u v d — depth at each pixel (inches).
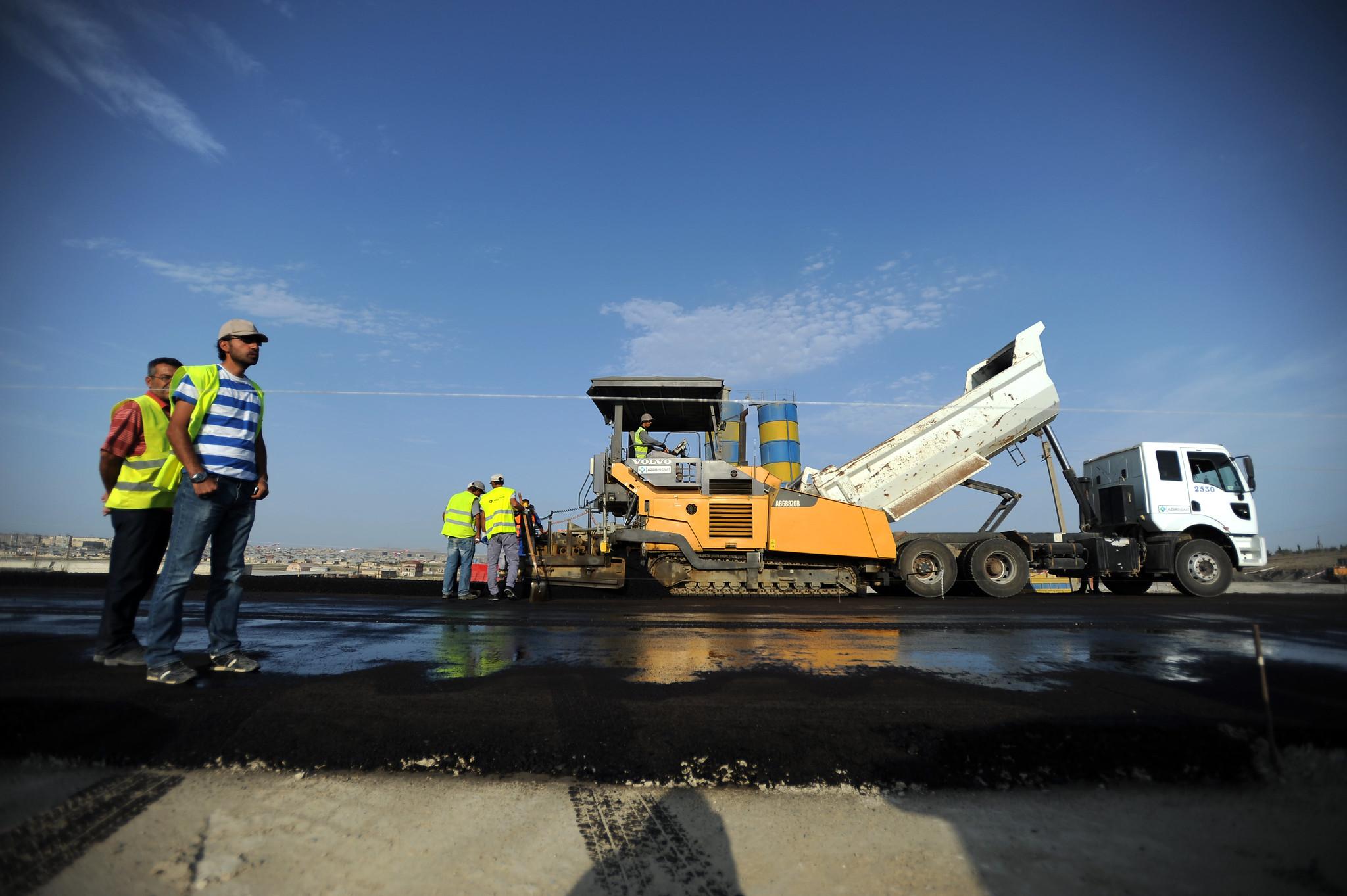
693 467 419.8
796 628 225.6
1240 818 91.2
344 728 113.3
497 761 105.0
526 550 422.6
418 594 427.8
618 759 105.6
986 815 92.7
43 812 88.2
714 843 85.7
